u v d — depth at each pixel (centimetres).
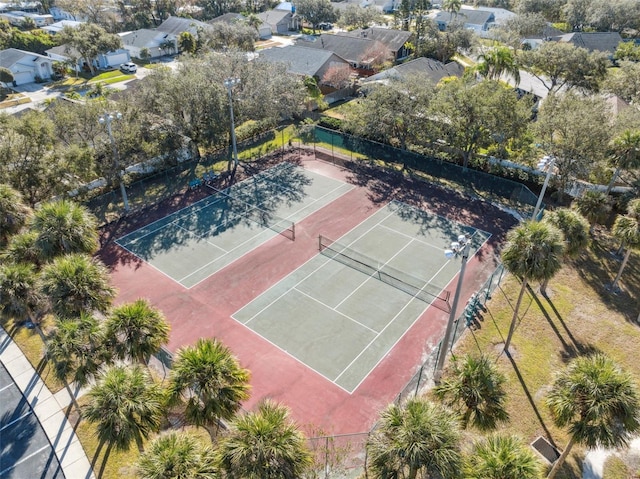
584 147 3622
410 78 4647
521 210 4047
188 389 1773
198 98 4334
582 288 3120
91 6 10681
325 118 5691
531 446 2095
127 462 2056
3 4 13350
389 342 2692
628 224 2914
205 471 1494
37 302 2172
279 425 1567
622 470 2006
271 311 2912
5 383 2444
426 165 4725
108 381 1697
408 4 9331
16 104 6762
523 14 10194
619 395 1602
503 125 4022
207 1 12444
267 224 3825
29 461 2067
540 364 2523
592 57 6106
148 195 4228
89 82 7881
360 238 3650
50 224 2323
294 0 11619
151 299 2995
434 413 1595
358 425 2211
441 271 3284
